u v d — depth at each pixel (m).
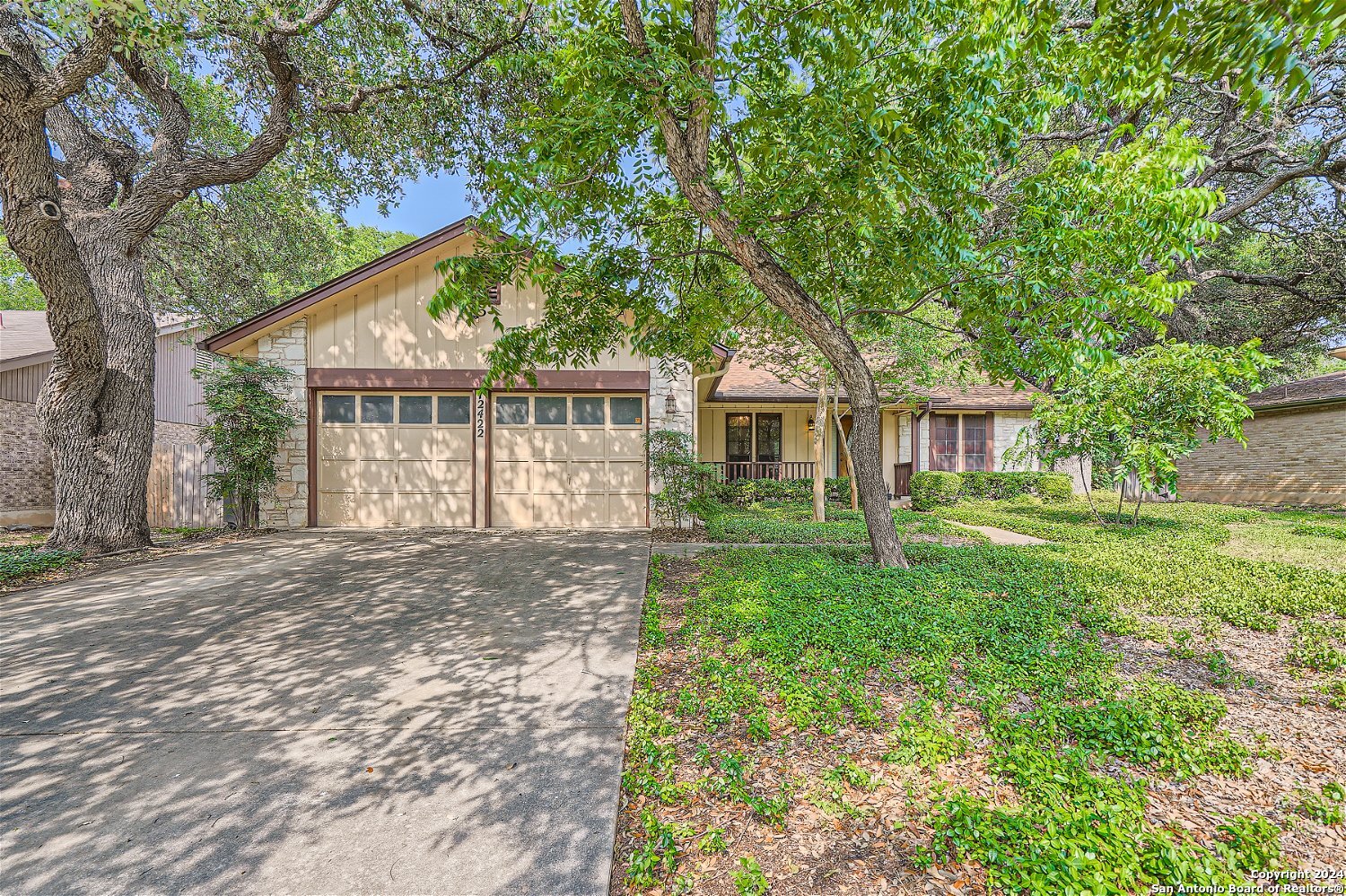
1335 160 9.77
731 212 4.50
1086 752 2.28
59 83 5.20
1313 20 1.81
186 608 4.62
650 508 9.02
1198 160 4.07
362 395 9.02
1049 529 8.27
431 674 3.34
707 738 2.56
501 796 2.18
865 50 4.02
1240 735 2.53
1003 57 3.54
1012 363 5.24
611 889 1.74
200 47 7.64
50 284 5.98
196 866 1.82
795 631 3.63
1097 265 4.57
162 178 7.23
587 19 4.07
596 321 5.79
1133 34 2.59
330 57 8.26
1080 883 1.58
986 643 3.49
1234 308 13.56
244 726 2.74
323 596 5.00
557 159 3.62
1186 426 7.84
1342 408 11.73
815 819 2.00
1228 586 4.71
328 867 1.82
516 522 9.14
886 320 6.13
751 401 13.14
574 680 3.26
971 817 1.85
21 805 2.12
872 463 5.68
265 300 12.98
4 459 9.89
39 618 4.34
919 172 4.18
